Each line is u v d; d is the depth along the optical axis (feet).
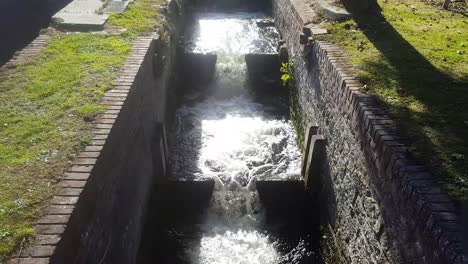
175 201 26.66
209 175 28.09
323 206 24.75
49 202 13.03
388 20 29.40
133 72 21.61
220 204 26.86
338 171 21.84
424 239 12.66
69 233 12.39
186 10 47.16
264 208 26.81
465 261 10.75
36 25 28.55
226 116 35.68
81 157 15.14
